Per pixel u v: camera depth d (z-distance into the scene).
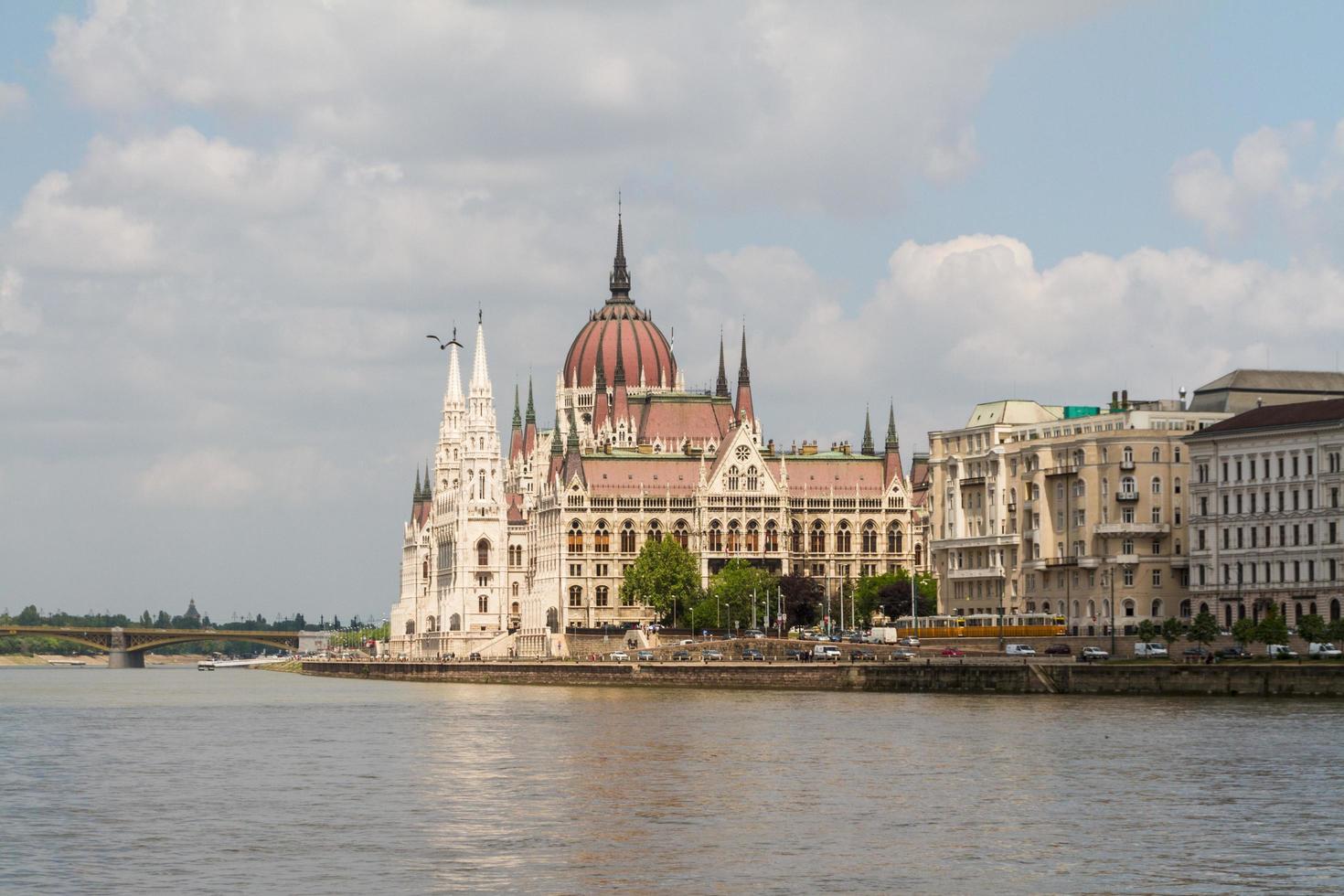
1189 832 129.12
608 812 140.50
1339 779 154.12
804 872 115.81
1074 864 118.00
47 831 134.75
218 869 118.75
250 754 193.00
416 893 110.69
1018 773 160.38
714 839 127.38
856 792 149.88
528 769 170.38
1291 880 113.19
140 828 135.62
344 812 142.75
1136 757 170.00
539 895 110.06
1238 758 168.25
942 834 129.00
